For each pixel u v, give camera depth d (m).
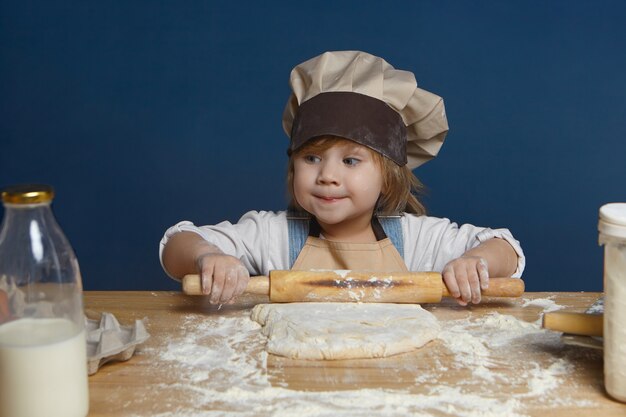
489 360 1.17
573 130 3.27
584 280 3.37
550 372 1.12
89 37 3.32
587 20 3.19
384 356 1.18
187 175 3.39
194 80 3.32
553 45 3.22
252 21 3.27
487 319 1.37
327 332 1.22
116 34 3.31
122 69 3.34
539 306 1.47
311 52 3.27
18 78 3.38
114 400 1.03
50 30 3.33
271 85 3.30
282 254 1.80
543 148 3.28
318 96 1.61
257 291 1.38
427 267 1.80
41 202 0.94
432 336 1.25
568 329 1.15
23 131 3.41
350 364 1.16
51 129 3.40
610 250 1.00
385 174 1.66
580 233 3.34
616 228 0.97
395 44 3.24
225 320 1.36
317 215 1.64
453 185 3.31
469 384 1.08
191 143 3.37
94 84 3.36
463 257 1.49
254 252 1.79
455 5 3.21
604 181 3.30
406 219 1.85
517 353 1.20
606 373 1.03
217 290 1.37
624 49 3.20
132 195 3.42
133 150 3.39
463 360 1.17
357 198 1.61
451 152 3.29
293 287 1.37
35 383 0.92
